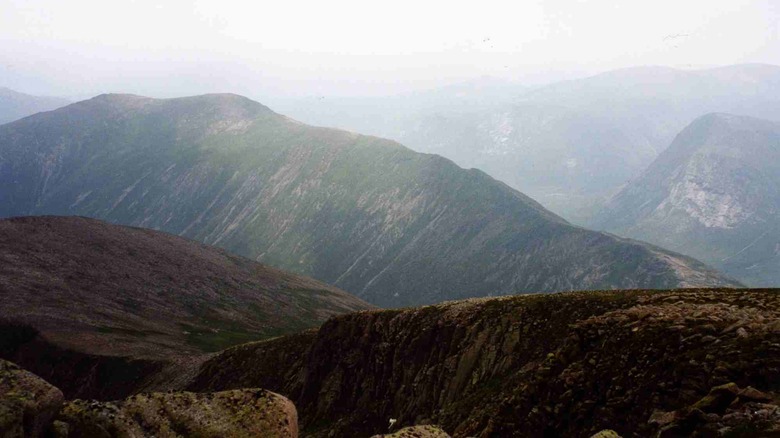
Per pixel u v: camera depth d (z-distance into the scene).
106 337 120.69
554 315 43.25
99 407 13.30
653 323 28.86
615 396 26.25
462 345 48.22
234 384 79.62
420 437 15.98
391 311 61.84
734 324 24.97
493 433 31.47
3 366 12.78
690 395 22.27
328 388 60.94
